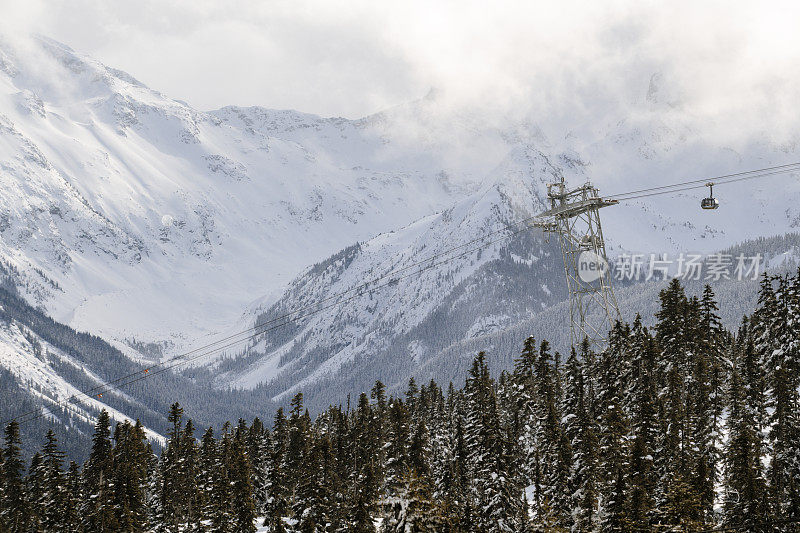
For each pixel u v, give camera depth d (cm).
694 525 13800
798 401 17125
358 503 17362
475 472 18600
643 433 16388
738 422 17075
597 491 16362
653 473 15812
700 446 17325
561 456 16975
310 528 18325
